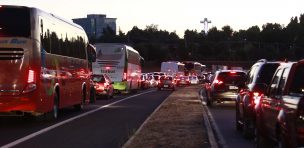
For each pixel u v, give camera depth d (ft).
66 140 51.24
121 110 92.48
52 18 69.82
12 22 62.34
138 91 197.98
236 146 48.52
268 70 51.93
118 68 156.76
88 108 96.78
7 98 61.87
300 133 29.99
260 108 42.78
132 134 55.31
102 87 128.26
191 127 60.90
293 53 638.53
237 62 554.05
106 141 50.70
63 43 75.56
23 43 62.18
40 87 63.31
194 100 124.36
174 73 306.96
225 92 99.66
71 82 80.59
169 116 76.18
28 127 62.69
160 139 49.73
